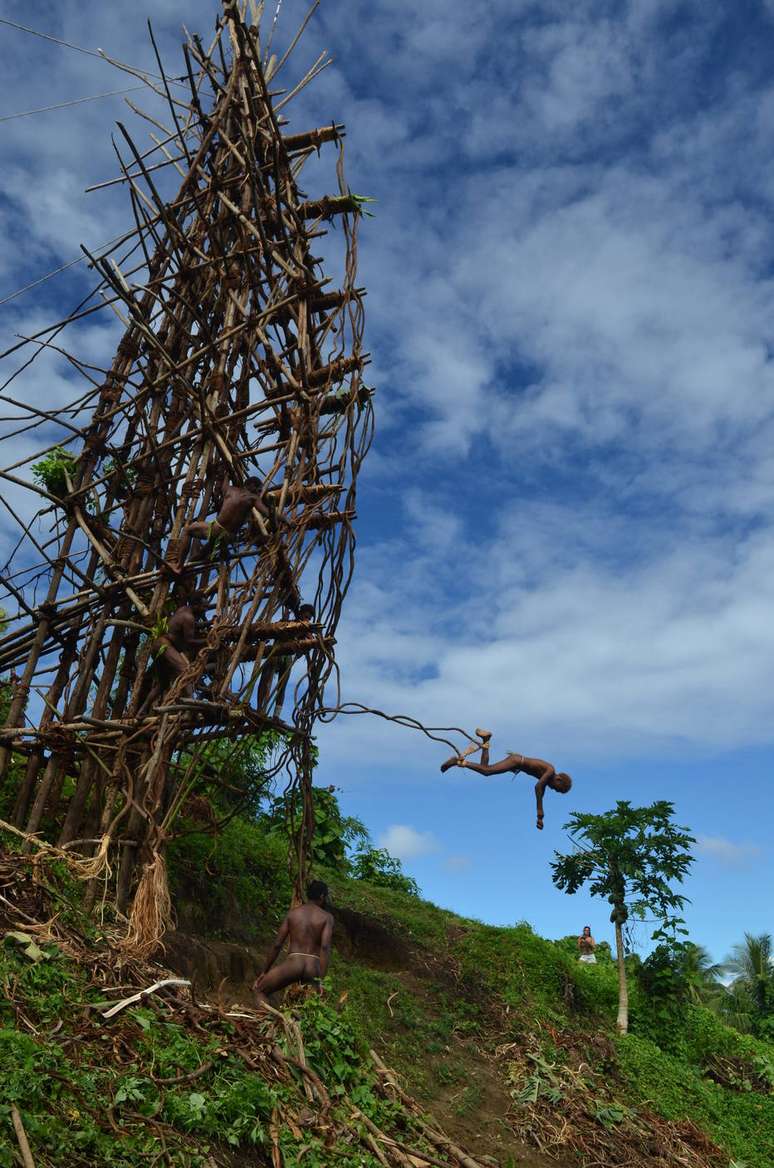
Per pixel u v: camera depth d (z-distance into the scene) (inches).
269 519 417.7
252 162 434.0
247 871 535.2
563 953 720.3
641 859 754.2
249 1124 235.3
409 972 571.2
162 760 390.6
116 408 442.3
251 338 443.5
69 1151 179.8
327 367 438.9
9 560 431.8
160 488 451.8
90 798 430.3
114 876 391.5
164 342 451.8
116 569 421.1
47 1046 213.0
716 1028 840.9
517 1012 569.6
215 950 411.5
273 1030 300.4
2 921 277.9
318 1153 246.2
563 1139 426.0
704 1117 567.2
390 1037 465.4
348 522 434.9
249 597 402.9
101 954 289.7
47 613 429.4
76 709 414.3
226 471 442.6
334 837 741.3
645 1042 686.5
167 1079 228.1
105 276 383.6
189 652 417.4
